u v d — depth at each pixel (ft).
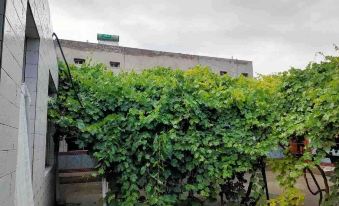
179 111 15.94
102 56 50.93
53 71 14.98
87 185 31.73
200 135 15.83
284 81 16.07
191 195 16.81
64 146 39.37
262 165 16.20
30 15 8.04
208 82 19.53
